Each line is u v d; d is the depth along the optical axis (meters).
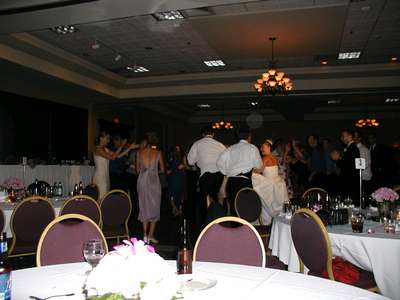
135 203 8.55
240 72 10.70
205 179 5.17
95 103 12.91
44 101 10.52
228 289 1.63
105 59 9.60
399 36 8.03
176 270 1.87
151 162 5.87
